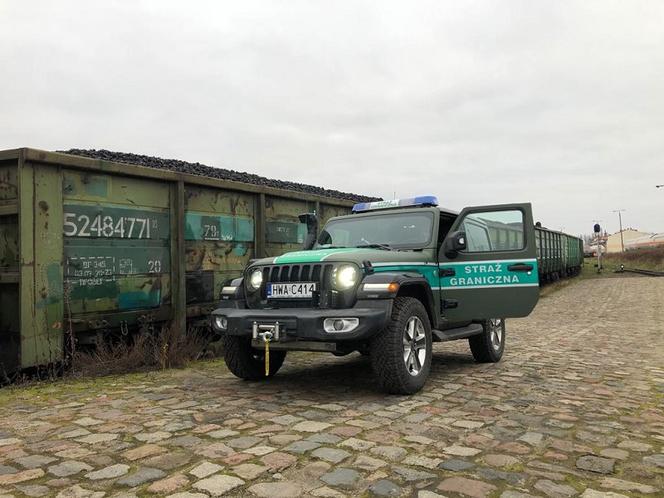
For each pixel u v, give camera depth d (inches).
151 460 130.9
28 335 213.5
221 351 303.6
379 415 173.6
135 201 259.3
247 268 216.7
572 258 1422.2
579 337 381.7
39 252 217.0
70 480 118.7
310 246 269.0
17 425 162.1
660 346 335.6
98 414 175.2
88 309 237.3
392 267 209.2
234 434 152.6
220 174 365.7
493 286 230.8
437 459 132.6
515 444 144.9
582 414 176.7
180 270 276.8
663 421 168.9
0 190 220.8
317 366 273.3
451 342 367.9
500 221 241.9
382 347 194.7
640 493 113.7
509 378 237.6
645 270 1600.6
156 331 274.7
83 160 231.0
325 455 134.4
